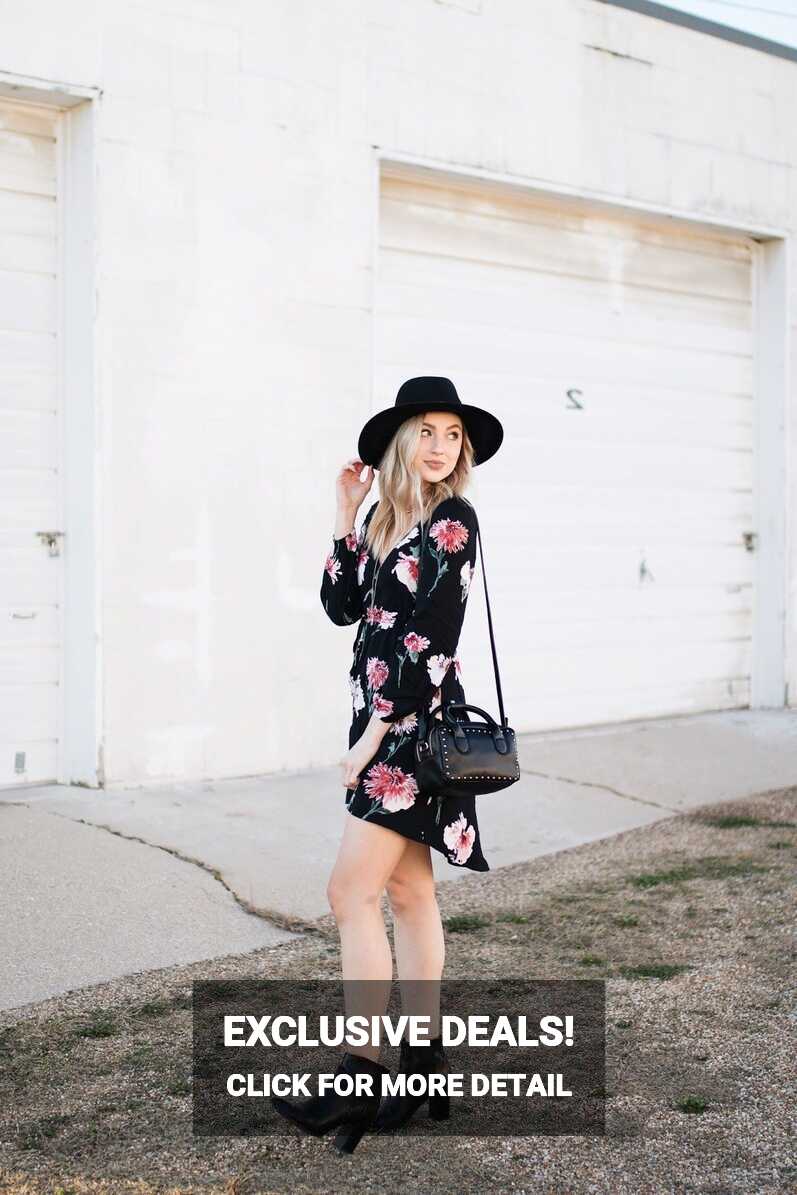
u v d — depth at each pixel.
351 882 3.07
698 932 4.58
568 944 4.46
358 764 3.06
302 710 6.67
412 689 3.01
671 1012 3.88
